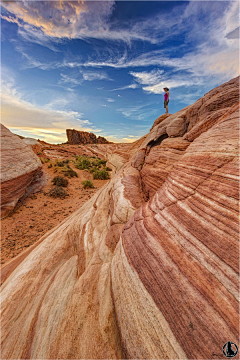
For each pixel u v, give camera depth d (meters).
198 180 3.17
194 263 2.12
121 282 2.72
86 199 16.22
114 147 42.59
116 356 2.19
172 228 2.73
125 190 7.19
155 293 2.14
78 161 37.53
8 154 14.02
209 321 1.64
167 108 12.15
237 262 1.82
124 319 2.32
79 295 3.21
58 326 2.75
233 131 3.32
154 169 7.12
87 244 5.69
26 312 3.56
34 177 17.28
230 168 2.70
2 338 3.10
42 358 2.39
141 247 2.84
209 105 6.10
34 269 5.18
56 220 11.52
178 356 1.62
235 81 5.77
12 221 10.67
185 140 6.82
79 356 2.26
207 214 2.47
